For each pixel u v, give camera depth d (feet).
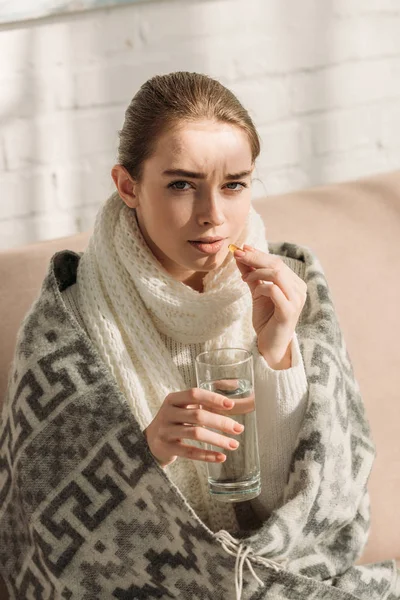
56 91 7.47
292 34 8.16
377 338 5.74
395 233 6.02
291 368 4.77
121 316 4.97
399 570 5.33
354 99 8.55
